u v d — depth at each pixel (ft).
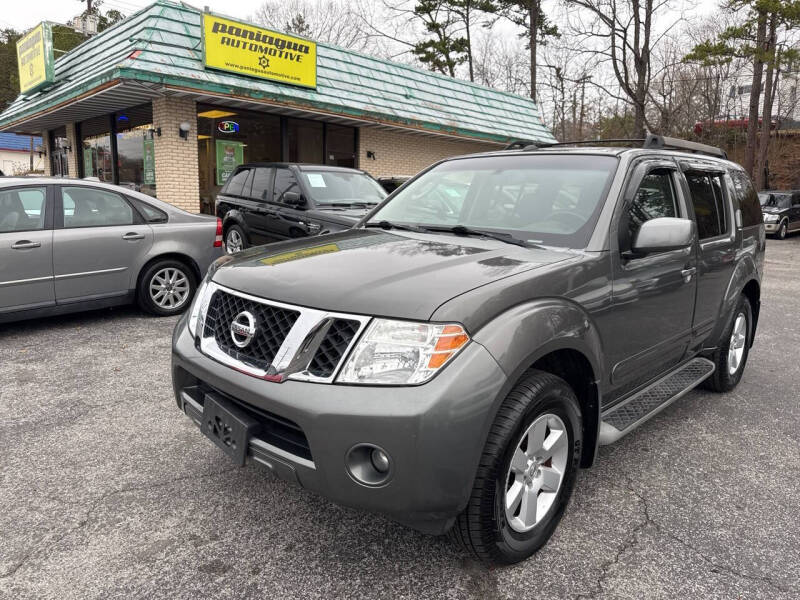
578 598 7.33
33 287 18.21
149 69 34.40
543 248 9.21
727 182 14.10
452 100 59.31
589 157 10.77
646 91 83.76
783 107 118.01
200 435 11.79
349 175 29.43
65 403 13.30
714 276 12.60
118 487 9.78
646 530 8.86
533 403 7.29
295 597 7.25
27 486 9.77
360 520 8.96
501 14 102.89
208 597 7.23
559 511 8.41
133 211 20.62
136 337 18.74
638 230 9.39
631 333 9.64
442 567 7.89
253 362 7.45
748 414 13.74
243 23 39.04
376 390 6.55
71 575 7.61
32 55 48.42
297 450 7.13
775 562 8.14
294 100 41.81
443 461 6.47
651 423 13.12
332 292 7.17
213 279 8.85
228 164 42.55
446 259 8.23
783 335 21.58
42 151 61.62
